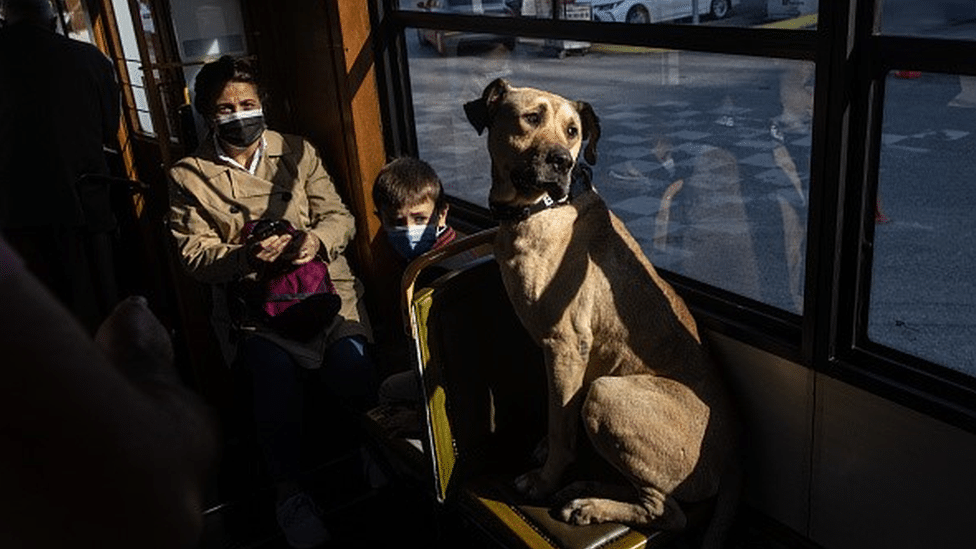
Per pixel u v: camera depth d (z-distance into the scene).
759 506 2.59
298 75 3.83
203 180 3.26
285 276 3.11
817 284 2.20
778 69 2.24
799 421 2.38
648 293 2.41
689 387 2.37
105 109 4.33
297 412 3.15
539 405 2.79
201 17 3.72
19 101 4.15
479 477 2.59
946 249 2.05
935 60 1.88
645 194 2.79
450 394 2.54
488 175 3.40
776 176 2.37
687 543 2.43
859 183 2.10
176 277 3.61
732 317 2.52
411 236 2.97
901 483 2.17
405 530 3.16
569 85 2.86
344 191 3.76
